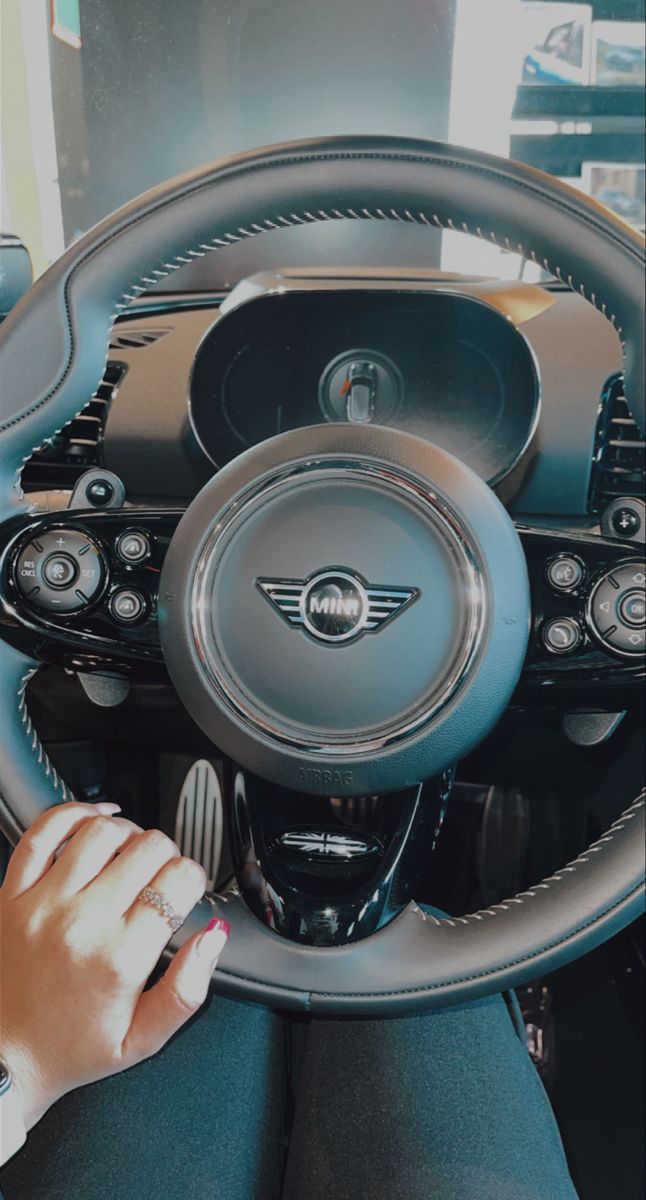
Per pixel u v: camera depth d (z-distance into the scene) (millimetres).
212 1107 710
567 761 1230
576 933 659
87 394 677
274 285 943
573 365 1047
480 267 1479
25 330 644
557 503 1079
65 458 1180
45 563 698
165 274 661
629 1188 1031
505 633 617
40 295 641
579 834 1371
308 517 618
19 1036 532
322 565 614
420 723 620
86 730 1279
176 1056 755
